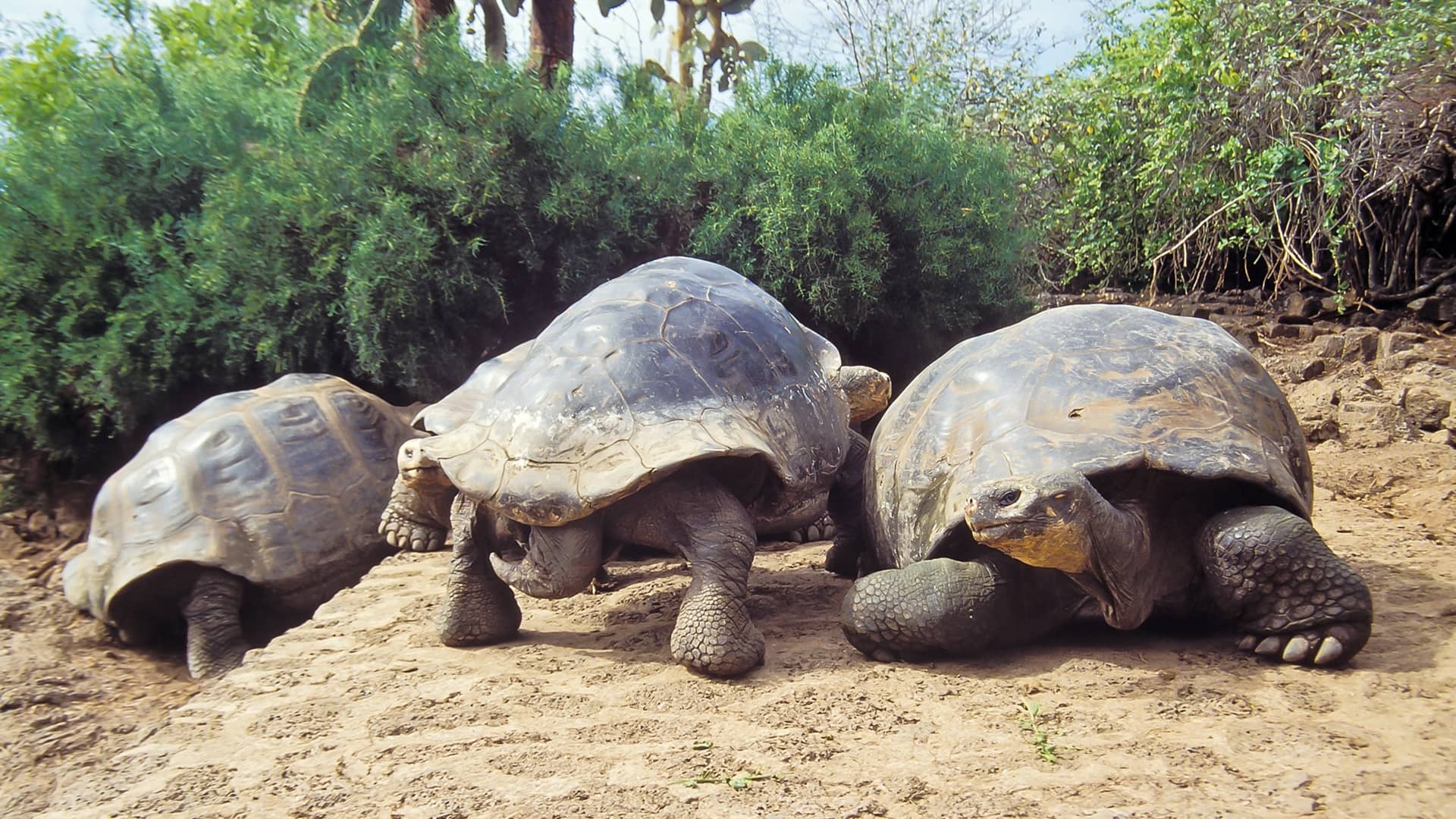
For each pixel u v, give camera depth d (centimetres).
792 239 777
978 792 250
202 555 550
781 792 258
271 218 733
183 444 590
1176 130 1058
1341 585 304
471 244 738
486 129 742
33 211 777
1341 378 798
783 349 404
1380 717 278
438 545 573
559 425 347
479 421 371
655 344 367
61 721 469
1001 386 353
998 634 332
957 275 859
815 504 402
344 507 595
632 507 350
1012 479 297
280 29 879
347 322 750
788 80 858
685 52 1003
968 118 1287
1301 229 1084
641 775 274
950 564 332
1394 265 1048
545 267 799
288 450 596
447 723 321
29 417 802
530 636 414
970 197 863
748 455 342
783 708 311
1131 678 314
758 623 408
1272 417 343
